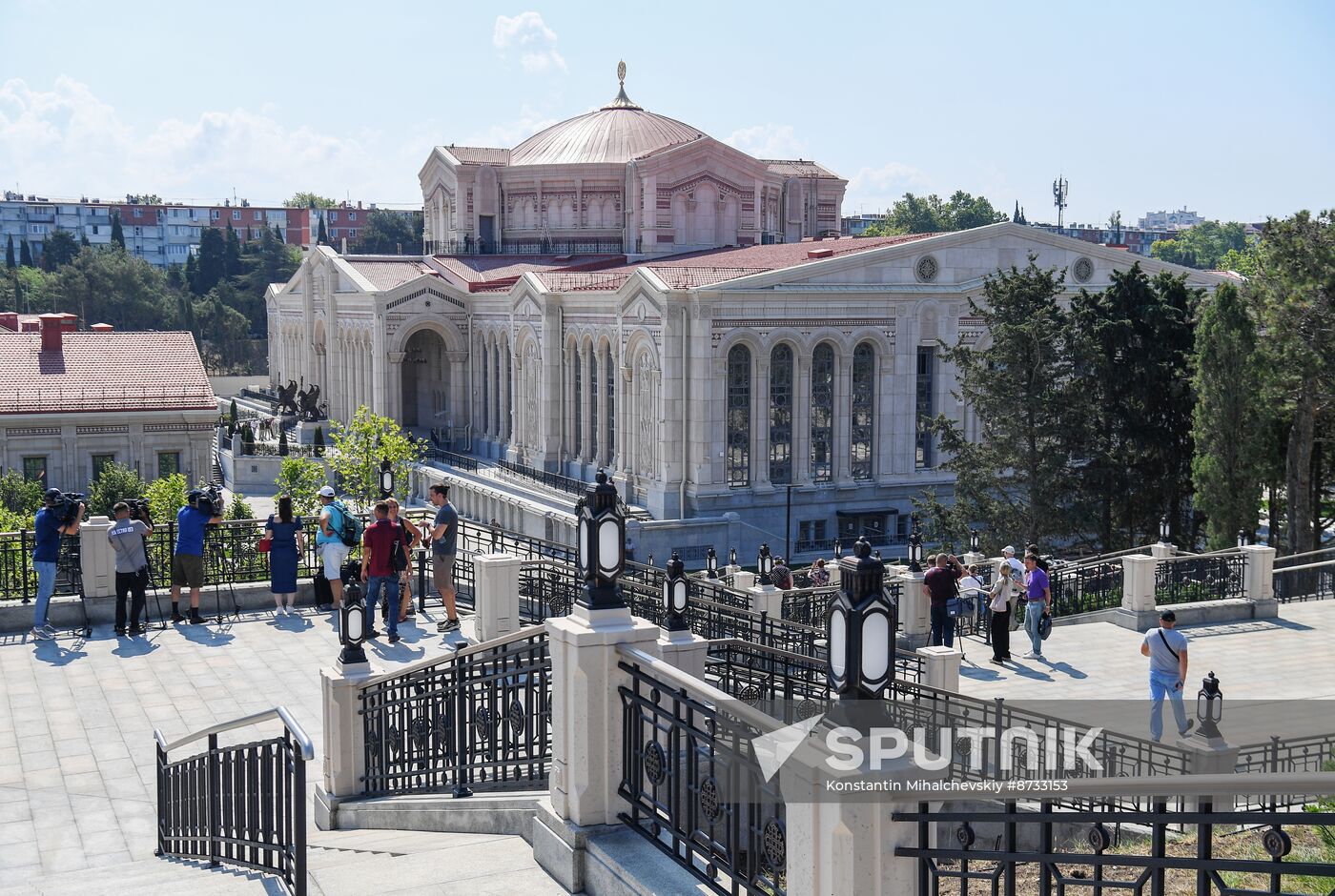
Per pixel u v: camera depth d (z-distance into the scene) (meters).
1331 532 61.66
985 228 61.59
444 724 12.63
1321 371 41.41
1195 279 65.00
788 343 58.66
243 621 23.67
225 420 89.50
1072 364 45.78
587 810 9.59
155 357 66.31
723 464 57.66
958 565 26.16
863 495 60.69
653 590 22.39
